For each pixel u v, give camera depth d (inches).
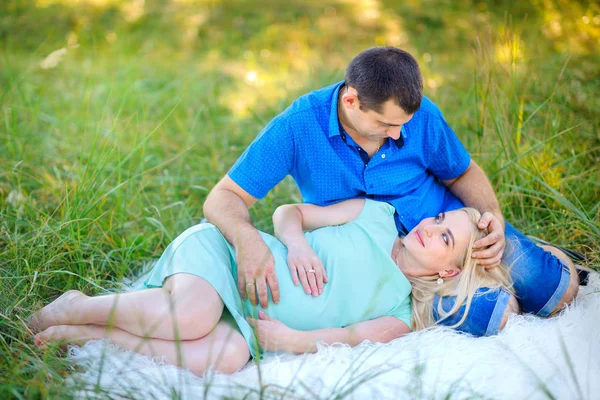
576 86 156.1
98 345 84.4
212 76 205.8
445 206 105.6
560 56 172.4
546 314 94.7
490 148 133.5
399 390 77.1
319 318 91.1
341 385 78.7
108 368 80.5
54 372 76.2
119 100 177.0
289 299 90.8
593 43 191.0
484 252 93.1
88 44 233.9
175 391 73.2
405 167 100.2
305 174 100.7
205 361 83.2
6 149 143.2
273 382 79.1
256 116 161.8
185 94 181.8
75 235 109.3
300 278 91.6
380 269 94.1
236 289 90.7
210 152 156.3
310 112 95.7
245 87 196.9
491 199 105.0
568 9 211.0
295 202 132.9
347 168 97.3
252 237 92.6
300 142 96.6
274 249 94.9
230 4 279.6
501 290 92.9
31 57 210.4
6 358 78.8
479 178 106.7
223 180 100.1
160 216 119.0
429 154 101.6
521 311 96.5
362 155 97.2
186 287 85.3
